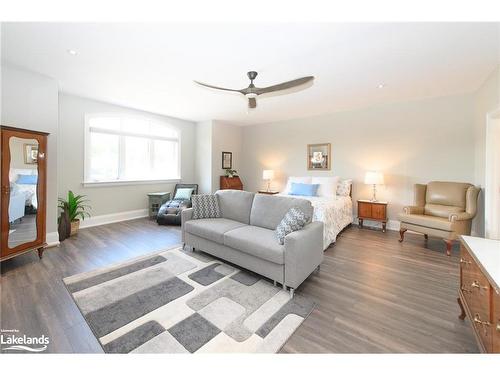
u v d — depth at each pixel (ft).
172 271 8.21
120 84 10.91
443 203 11.62
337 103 13.97
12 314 5.69
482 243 4.98
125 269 8.30
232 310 6.01
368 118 14.87
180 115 17.44
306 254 7.18
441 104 12.51
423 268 8.63
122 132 15.58
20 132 8.25
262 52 7.88
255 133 20.85
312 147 17.39
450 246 9.97
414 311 6.01
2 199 7.80
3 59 8.46
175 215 14.60
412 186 13.51
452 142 12.28
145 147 17.07
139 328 5.28
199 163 19.89
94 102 13.83
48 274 7.81
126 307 6.06
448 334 5.15
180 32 6.72
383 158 14.40
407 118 13.51
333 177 15.46
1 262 8.71
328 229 10.78
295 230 7.31
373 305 6.28
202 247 9.50
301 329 5.34
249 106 9.37
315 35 6.82
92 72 9.56
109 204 15.02
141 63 8.71
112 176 15.26
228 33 6.75
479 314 4.10
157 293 6.76
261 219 9.42
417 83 10.59
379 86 11.03
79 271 8.07
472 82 10.47
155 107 15.15
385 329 5.32
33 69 9.33
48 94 10.08
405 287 7.25
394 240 12.03
